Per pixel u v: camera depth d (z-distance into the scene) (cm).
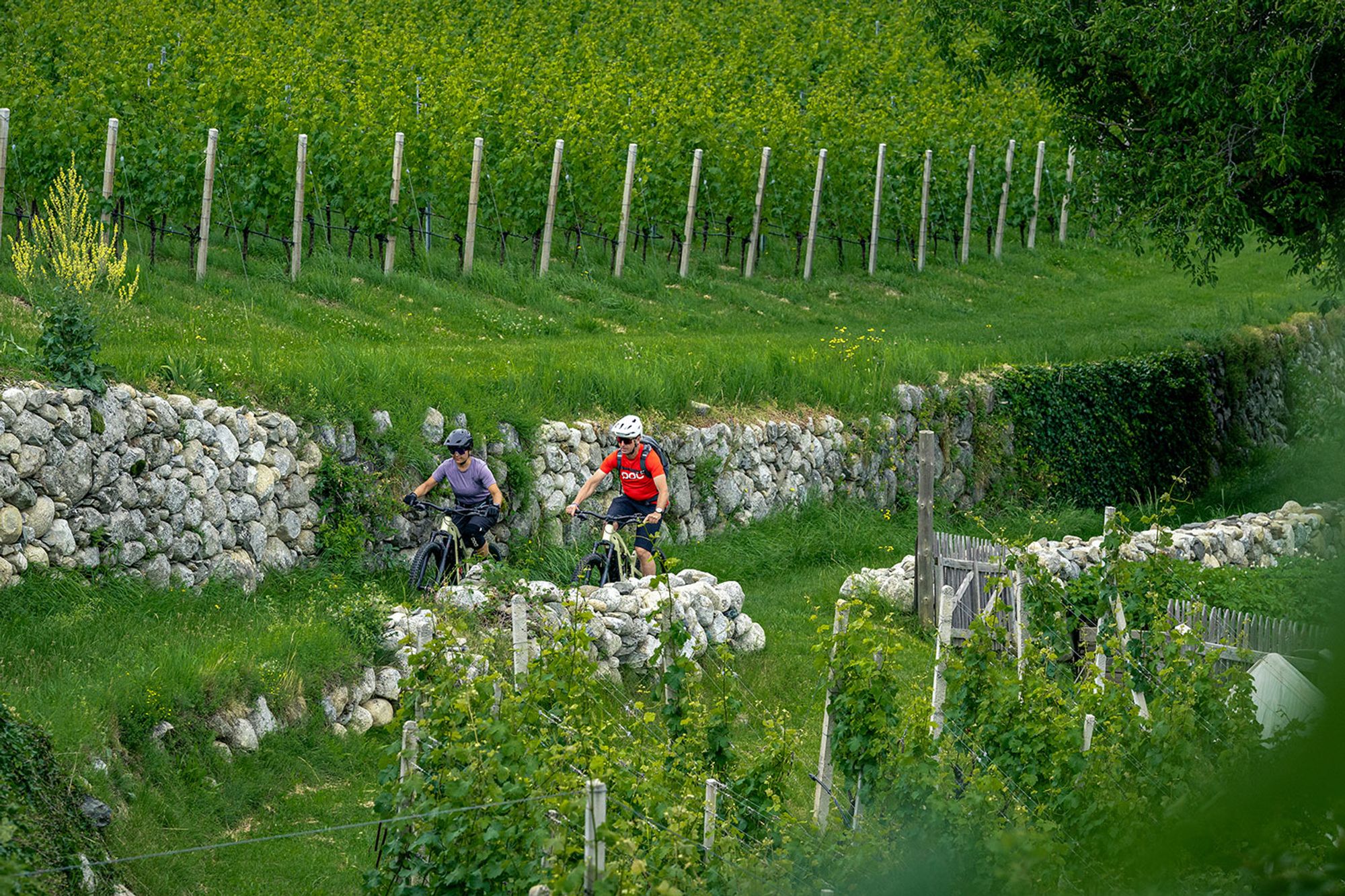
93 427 1970
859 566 2984
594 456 2827
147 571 2025
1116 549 1783
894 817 1245
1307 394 5138
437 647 1303
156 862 1300
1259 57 3375
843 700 1338
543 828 1018
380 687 1786
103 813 1281
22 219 3603
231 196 3800
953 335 4534
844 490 3356
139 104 4269
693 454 2958
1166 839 696
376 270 3950
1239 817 638
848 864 1159
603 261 4762
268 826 1462
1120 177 3950
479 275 4206
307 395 2398
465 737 1159
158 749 1458
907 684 1667
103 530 1969
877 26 8162
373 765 1645
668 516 2883
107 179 3472
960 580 2383
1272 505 4272
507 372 2878
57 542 1908
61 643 1700
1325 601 488
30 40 4903
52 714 1390
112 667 1592
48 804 1194
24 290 2906
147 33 5303
